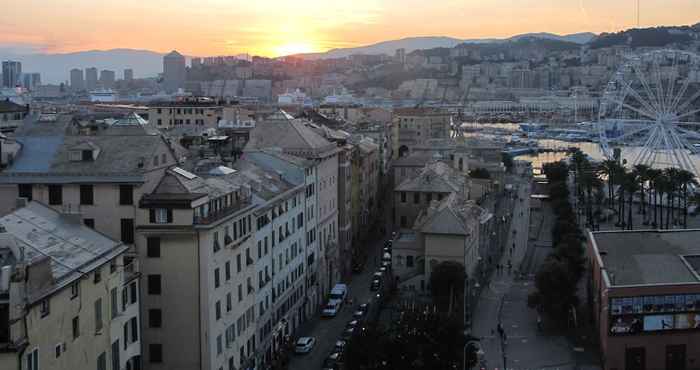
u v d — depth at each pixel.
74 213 86.56
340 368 114.00
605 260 145.75
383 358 106.06
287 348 132.00
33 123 111.12
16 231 76.88
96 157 101.88
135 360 91.56
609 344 127.12
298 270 146.12
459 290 145.00
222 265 103.25
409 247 160.50
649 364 127.56
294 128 167.62
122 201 98.19
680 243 155.75
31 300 65.56
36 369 66.94
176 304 97.69
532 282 182.12
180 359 97.88
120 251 85.25
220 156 149.00
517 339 141.38
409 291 157.50
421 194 195.00
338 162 183.62
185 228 96.56
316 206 160.38
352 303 160.38
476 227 170.38
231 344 106.75
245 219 113.44
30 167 101.25
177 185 100.12
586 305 162.12
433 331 108.19
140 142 103.94
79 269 75.19
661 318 127.19
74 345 73.88
